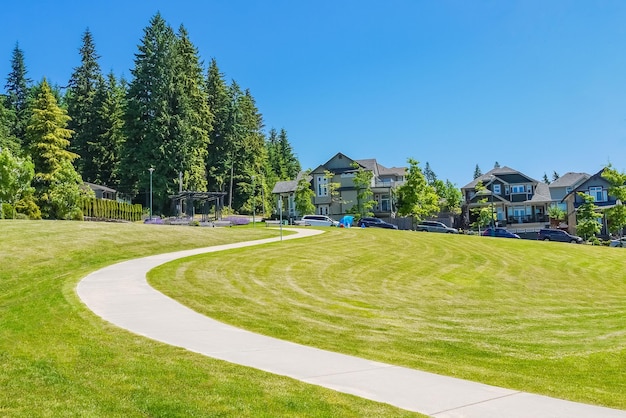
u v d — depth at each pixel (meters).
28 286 16.45
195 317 11.83
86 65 77.62
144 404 5.98
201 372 7.29
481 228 70.69
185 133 66.56
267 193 87.81
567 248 37.06
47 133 57.38
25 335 9.76
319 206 73.12
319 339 10.24
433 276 23.36
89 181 72.19
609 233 61.00
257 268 20.98
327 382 7.10
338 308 14.73
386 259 26.61
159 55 68.06
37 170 56.50
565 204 72.44
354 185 71.88
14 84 85.50
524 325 14.44
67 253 22.55
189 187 67.69
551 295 21.80
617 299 21.75
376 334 11.32
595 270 29.19
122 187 69.31
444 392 6.79
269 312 13.16
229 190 84.88
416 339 11.12
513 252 33.19
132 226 32.16
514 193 73.62
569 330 13.92
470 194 76.06
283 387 6.69
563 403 6.49
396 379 7.38
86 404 5.99
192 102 75.88
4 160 44.41
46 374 7.19
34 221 30.33
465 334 12.32
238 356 8.48
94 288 15.44
